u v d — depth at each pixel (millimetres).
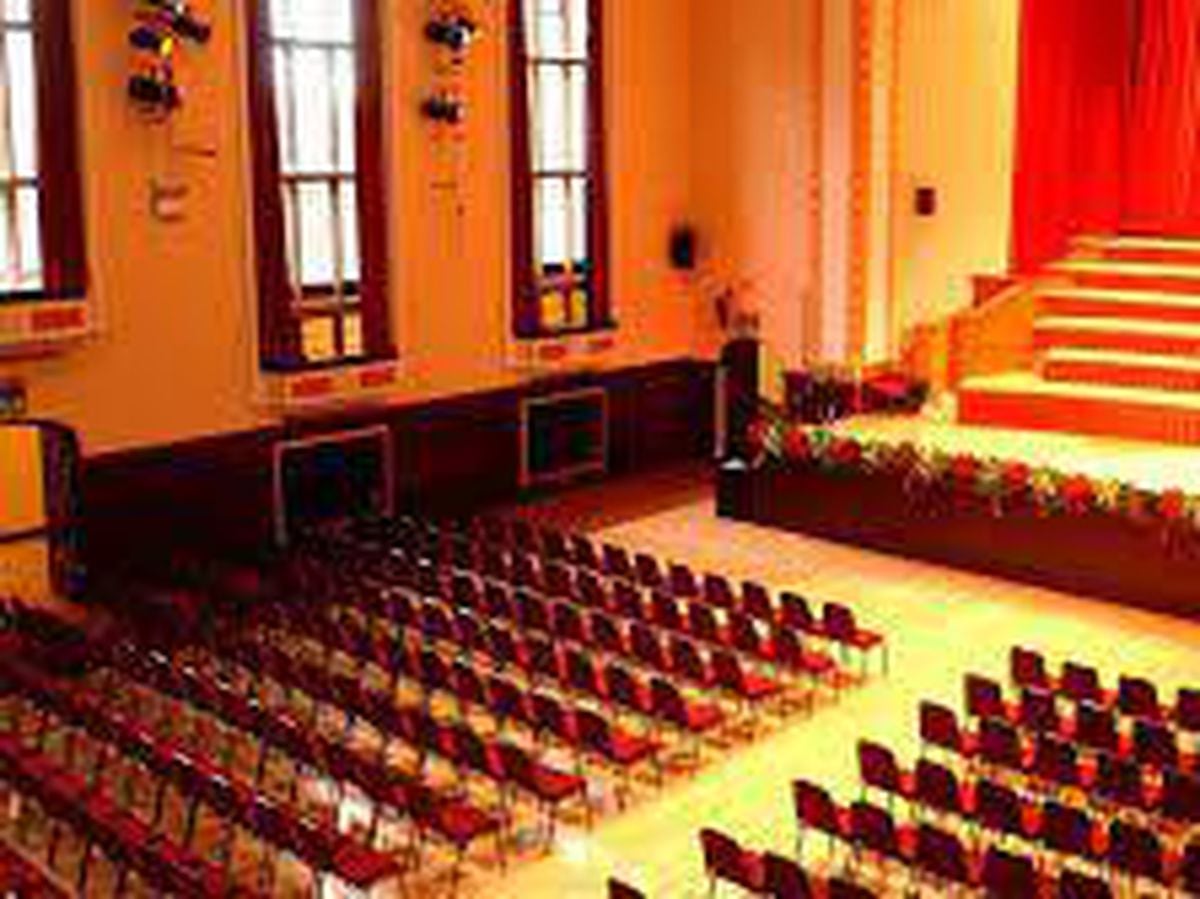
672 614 13172
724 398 21172
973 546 15875
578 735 10781
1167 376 17484
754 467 17844
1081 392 17531
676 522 18219
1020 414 17844
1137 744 10328
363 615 13758
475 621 12719
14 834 10375
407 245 17891
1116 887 9438
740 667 11773
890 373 19266
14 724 12133
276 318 16719
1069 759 9891
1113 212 20734
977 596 15156
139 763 10875
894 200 20219
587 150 19875
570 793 10039
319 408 17219
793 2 20000
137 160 15469
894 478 16391
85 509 15414
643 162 20656
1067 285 19750
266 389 16719
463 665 11641
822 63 19875
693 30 21031
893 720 12062
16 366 14797
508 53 18688
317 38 17047
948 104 20578
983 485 15570
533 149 19234
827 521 17156
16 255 15016
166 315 15883
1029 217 20484
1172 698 12422
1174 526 14320
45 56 14680
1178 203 20062
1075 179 20750
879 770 9969
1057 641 13836
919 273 20750
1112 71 20438
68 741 11516
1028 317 19234
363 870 8812
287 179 17000
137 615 13508
